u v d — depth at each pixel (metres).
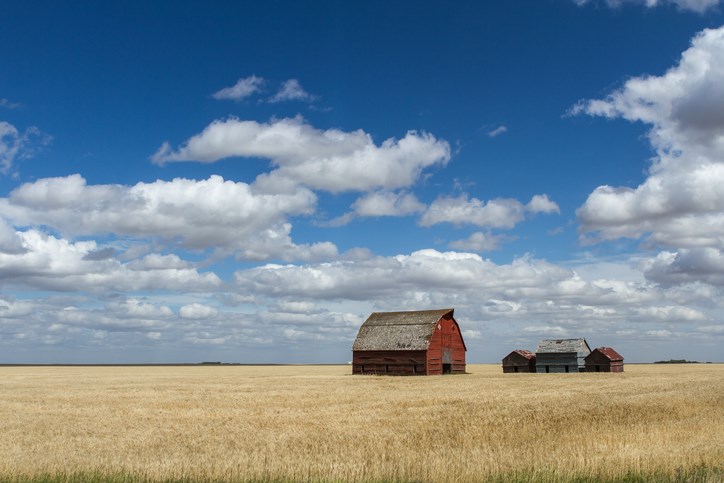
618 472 16.75
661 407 34.47
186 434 26.55
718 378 73.56
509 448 20.70
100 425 30.11
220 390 55.16
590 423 27.77
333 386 60.91
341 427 28.77
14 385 65.44
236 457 19.77
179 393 51.28
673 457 18.22
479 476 16.45
